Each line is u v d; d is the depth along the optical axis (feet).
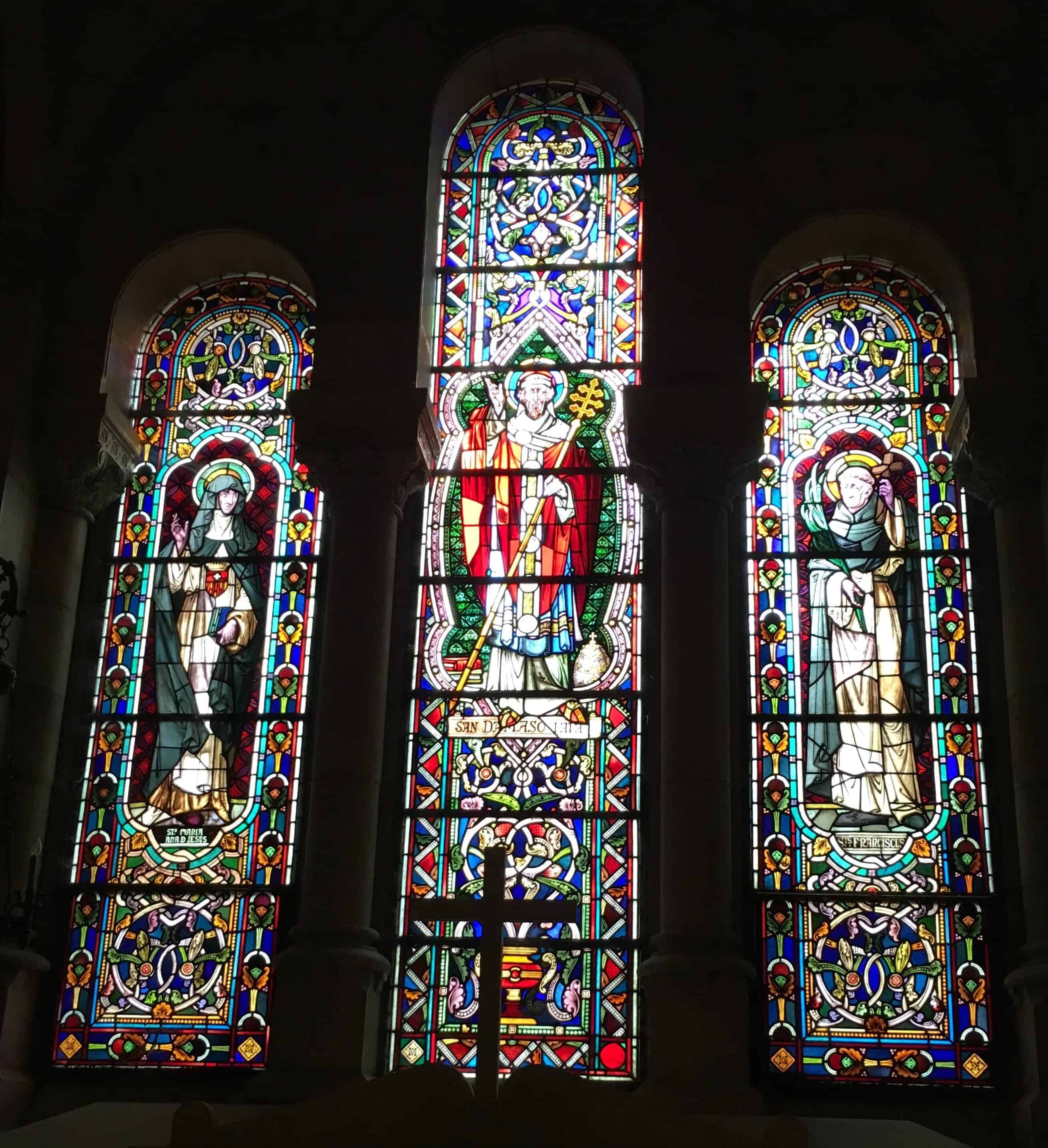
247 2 38.91
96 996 33.06
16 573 34.35
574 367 37.17
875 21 37.45
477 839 33.55
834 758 33.55
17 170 36.94
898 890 32.45
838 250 37.37
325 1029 30.48
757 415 34.04
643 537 35.47
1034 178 35.45
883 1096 30.96
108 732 35.12
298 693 35.17
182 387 38.34
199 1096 31.94
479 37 38.55
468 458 36.63
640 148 38.99
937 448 36.01
